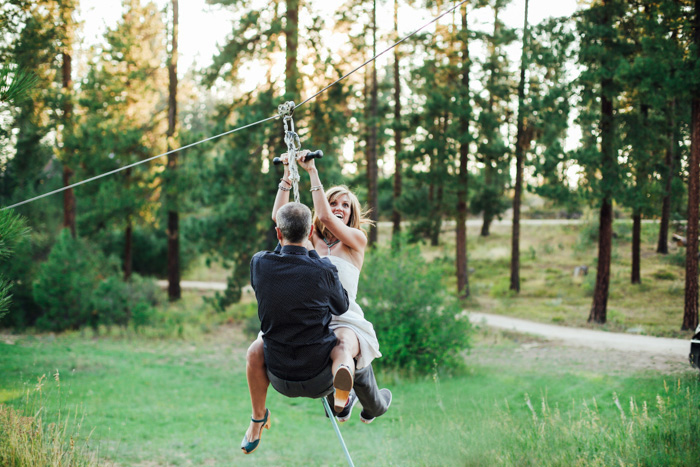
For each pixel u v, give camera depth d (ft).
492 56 83.35
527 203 165.17
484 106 86.07
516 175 94.22
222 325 77.10
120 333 68.80
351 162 119.96
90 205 79.77
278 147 72.59
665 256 101.30
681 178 87.76
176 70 88.53
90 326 69.46
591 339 60.39
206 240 74.79
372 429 35.17
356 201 12.77
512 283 95.20
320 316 10.39
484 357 55.67
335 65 71.20
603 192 66.39
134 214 81.56
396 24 88.28
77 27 72.23
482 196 107.34
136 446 30.04
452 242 134.41
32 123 68.49
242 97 76.89
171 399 41.65
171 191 80.69
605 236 70.28
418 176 87.97
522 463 21.95
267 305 10.30
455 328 49.37
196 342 66.90
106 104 79.82
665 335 60.23
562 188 68.64
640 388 34.35
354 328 11.28
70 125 74.95
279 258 10.34
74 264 69.87
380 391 13.85
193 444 31.60
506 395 37.81
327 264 10.46
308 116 70.90
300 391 10.77
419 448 27.25
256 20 70.28
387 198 156.66
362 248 11.96
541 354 54.85
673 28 55.36
